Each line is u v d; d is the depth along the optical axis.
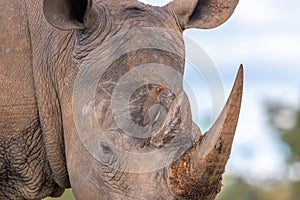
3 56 10.66
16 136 10.81
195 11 10.54
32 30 10.77
